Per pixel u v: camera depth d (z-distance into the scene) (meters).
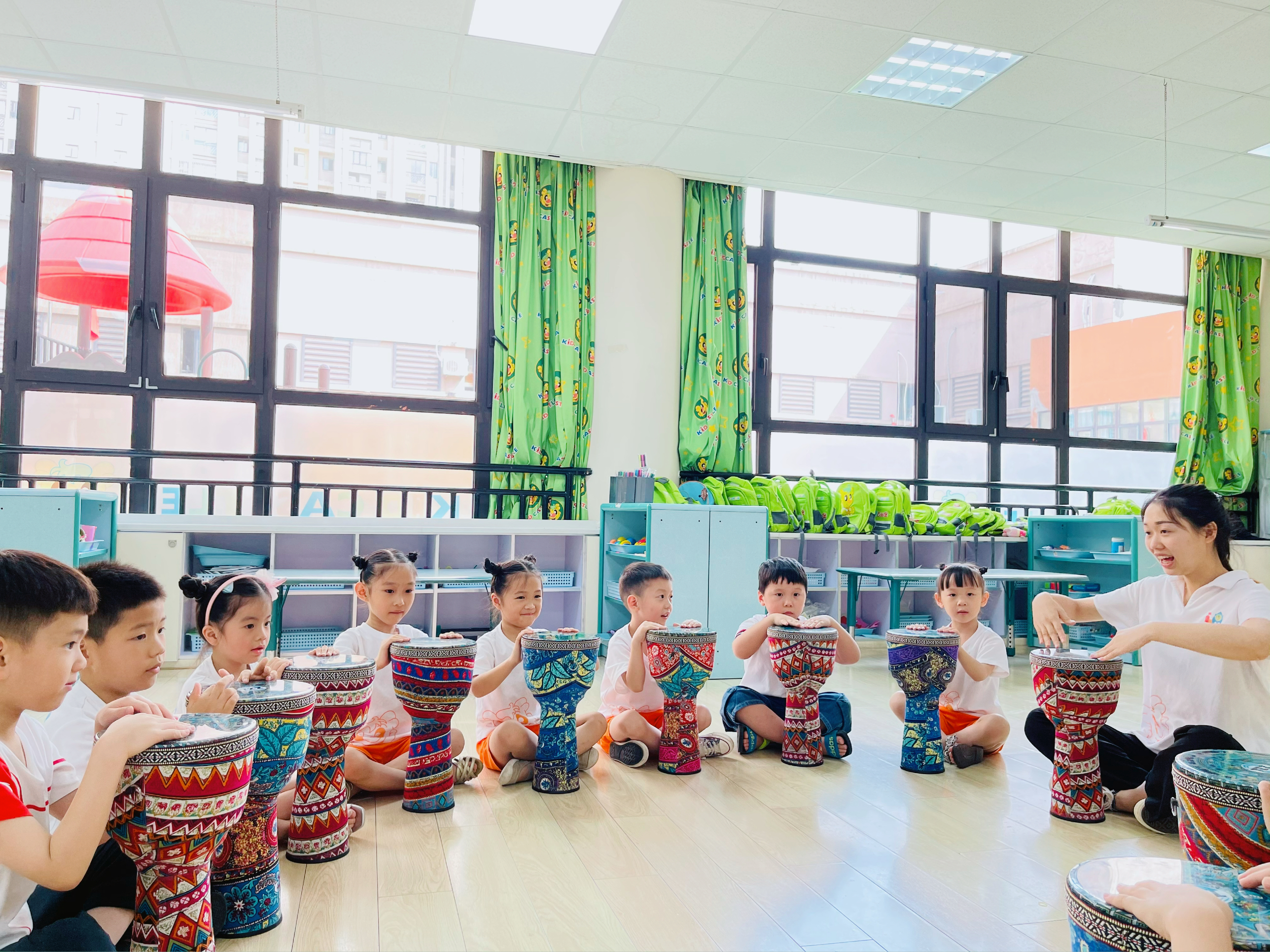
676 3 3.35
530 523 4.66
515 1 3.37
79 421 4.51
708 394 5.20
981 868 1.76
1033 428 6.16
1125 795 2.10
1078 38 3.58
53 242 4.50
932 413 5.92
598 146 4.70
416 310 4.99
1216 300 6.37
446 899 1.56
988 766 2.57
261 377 4.71
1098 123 4.33
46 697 1.08
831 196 5.38
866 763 2.58
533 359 4.98
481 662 2.39
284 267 4.80
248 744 1.27
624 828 1.96
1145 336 6.41
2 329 4.43
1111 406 6.38
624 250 5.01
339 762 1.77
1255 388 6.43
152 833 1.21
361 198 4.89
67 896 1.27
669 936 1.43
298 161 4.84
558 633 2.28
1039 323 6.22
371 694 1.80
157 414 4.61
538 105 4.19
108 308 4.54
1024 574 4.55
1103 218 5.70
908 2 3.34
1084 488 6.18
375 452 4.90
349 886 1.61
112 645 1.39
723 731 2.94
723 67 3.83
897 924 1.49
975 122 4.34
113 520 3.78
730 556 4.16
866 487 5.41
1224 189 5.15
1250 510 6.41
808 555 5.43
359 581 2.43
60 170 4.49
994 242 6.09
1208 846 1.21
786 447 5.68
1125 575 5.21
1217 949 0.79
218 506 4.69
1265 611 1.79
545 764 2.23
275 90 4.06
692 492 4.92
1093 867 0.98
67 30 3.56
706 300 5.25
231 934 1.40
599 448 5.05
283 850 1.77
